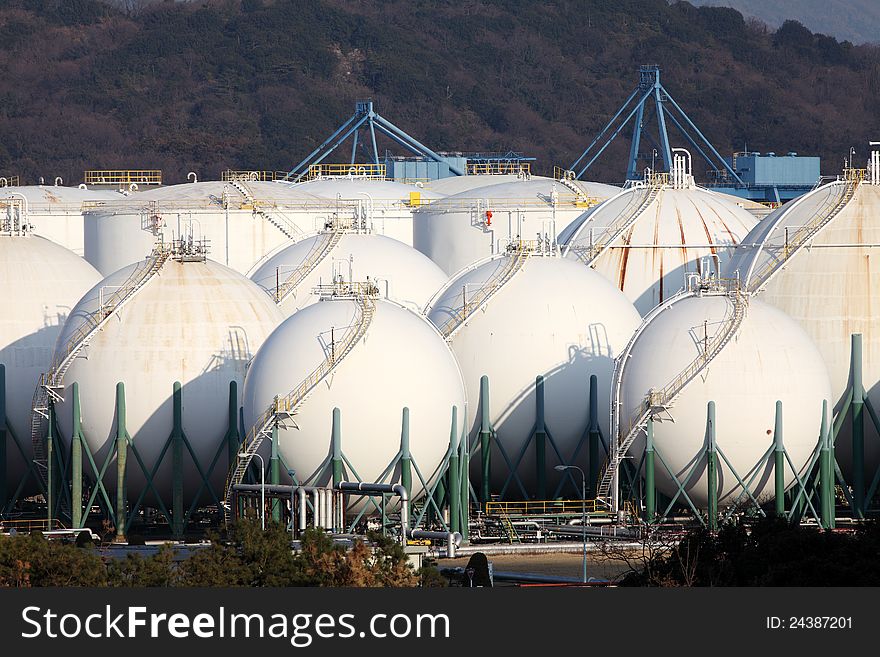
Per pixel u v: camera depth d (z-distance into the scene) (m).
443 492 143.50
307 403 138.00
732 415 144.12
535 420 155.12
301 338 140.38
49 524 152.75
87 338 150.62
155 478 150.00
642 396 146.00
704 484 145.12
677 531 143.62
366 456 138.00
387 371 138.75
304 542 107.50
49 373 153.12
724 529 113.69
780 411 144.12
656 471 146.12
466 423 145.25
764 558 110.12
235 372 150.50
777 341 146.62
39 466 155.62
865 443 155.88
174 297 152.00
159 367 149.38
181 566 107.31
